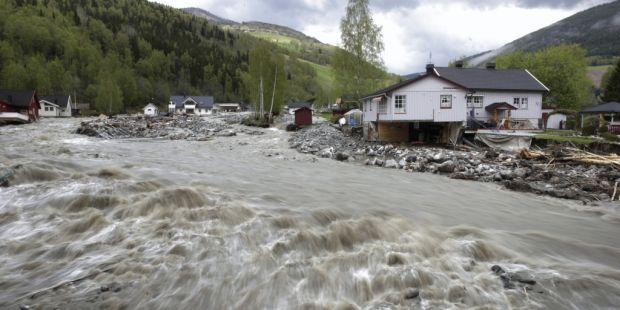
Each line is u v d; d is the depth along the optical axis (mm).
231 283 5984
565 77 50000
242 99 147000
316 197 11344
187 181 12070
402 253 7242
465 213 10836
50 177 11289
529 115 35594
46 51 118250
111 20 168750
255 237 7555
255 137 37594
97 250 6863
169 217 8336
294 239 7527
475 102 34594
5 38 111750
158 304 5398
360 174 17578
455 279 6461
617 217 11227
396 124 31312
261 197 10547
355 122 41562
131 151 22938
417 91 27922
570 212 11758
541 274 6895
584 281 6676
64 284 5770
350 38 44750
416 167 19453
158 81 137875
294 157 23359
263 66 57906
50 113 87188
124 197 9383
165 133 40531
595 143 23609
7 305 5207
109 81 98000
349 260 6883
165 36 175000
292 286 5996
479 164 19531
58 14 143375
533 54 55812
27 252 6797
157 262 6457
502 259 7547
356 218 9070
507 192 14523
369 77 45344
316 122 53281
